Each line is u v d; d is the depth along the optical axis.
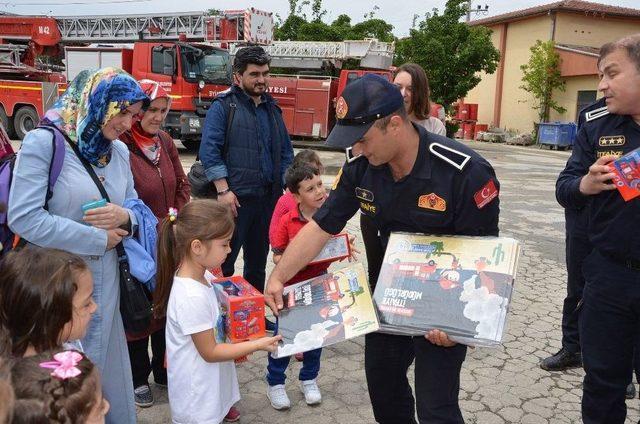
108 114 2.22
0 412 1.22
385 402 2.32
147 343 3.07
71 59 15.42
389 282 2.06
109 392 2.43
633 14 24.56
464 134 27.73
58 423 1.24
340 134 1.91
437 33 23.17
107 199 2.37
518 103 26.53
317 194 3.12
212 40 15.82
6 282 1.74
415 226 2.14
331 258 3.01
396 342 2.23
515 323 4.45
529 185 11.91
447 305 1.91
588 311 2.39
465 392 3.35
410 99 3.62
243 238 3.85
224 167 3.67
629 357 2.37
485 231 2.07
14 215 2.11
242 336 2.31
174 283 2.32
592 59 22.17
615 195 2.22
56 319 1.75
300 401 3.20
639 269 2.23
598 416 2.42
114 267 2.40
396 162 2.05
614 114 2.37
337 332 2.02
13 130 16.34
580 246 3.44
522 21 26.00
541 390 3.40
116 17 17.42
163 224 2.47
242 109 3.73
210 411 2.34
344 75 15.95
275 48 17.89
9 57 16.02
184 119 12.45
